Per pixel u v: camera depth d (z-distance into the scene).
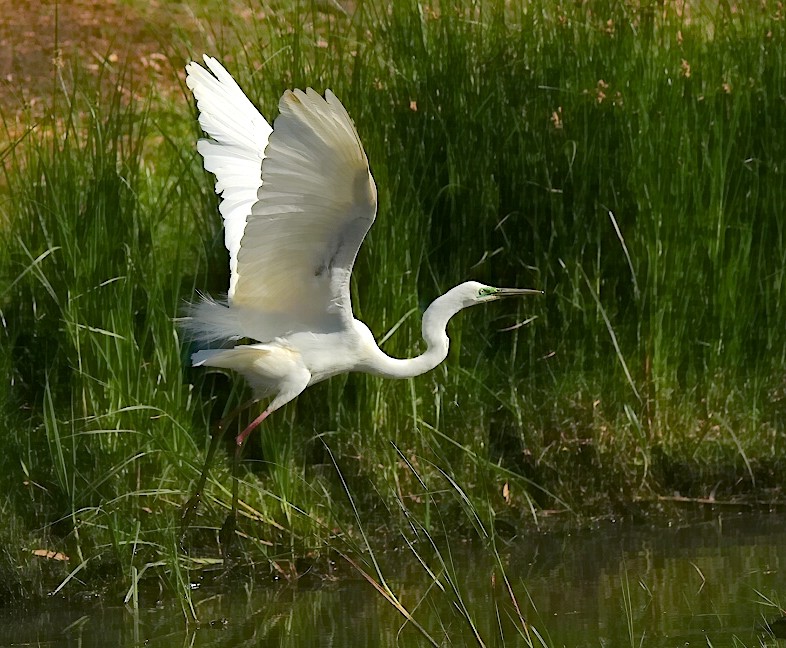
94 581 9.20
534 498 10.65
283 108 6.52
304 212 7.28
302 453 10.33
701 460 10.98
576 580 9.27
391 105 10.81
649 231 10.90
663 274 10.93
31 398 10.16
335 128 6.66
